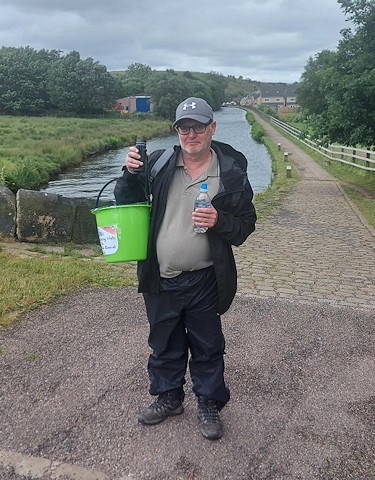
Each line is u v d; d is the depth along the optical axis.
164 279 2.83
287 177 21.52
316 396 3.40
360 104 15.15
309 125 19.89
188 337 2.96
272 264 7.04
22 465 2.63
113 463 2.67
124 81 113.56
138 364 3.74
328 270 6.82
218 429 2.89
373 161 19.39
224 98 185.62
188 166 2.77
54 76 86.38
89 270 5.91
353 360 3.96
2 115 79.75
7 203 7.33
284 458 2.76
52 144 34.16
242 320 4.72
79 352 3.89
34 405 3.17
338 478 2.62
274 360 3.91
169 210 2.76
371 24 15.27
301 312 5.02
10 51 90.94
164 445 2.83
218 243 2.73
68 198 7.53
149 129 60.94
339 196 15.53
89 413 3.10
